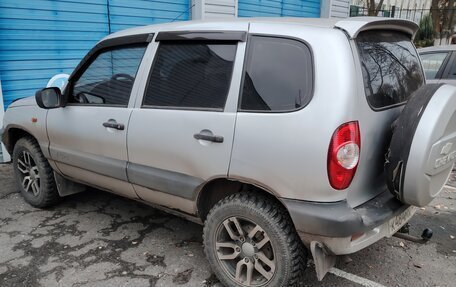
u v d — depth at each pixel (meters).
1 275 2.99
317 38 2.31
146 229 3.72
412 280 2.96
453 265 3.17
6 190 4.64
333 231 2.22
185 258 3.23
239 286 2.70
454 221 3.96
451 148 2.46
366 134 2.34
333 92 2.19
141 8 6.82
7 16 5.34
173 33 2.91
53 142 3.74
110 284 2.89
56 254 3.28
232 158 2.49
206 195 2.86
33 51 5.70
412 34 3.07
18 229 3.71
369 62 2.44
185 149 2.72
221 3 7.66
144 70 3.03
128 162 3.14
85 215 4.01
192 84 2.75
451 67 6.28
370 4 18.80
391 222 2.59
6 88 5.53
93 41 6.33
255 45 2.52
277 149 2.31
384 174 2.60
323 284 2.89
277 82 2.39
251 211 2.51
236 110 2.49
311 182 2.24
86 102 3.44
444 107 2.25
